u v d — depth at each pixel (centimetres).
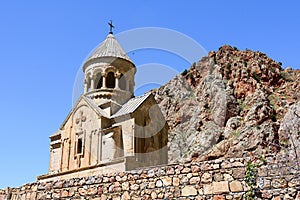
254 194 1020
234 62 8638
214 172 1098
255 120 6581
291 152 1070
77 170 3353
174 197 1122
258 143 5794
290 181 997
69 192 1317
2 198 1465
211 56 9150
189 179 1123
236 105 7494
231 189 1055
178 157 6962
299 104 5616
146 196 1166
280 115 6788
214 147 6481
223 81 8212
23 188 1438
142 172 1210
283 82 8206
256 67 8362
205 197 1080
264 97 7319
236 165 1077
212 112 7619
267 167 1038
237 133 6512
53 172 3703
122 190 1216
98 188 1263
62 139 3834
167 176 1160
